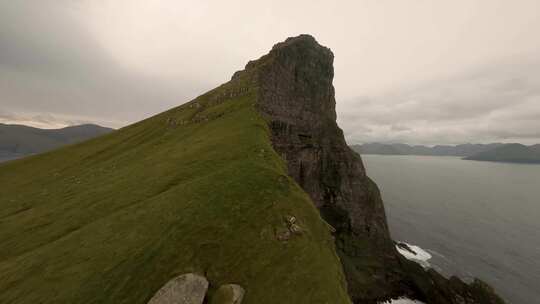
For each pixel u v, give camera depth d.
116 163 74.50
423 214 189.12
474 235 148.00
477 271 106.75
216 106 90.81
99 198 47.53
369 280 86.25
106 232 33.19
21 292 27.06
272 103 87.81
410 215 185.25
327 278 25.23
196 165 46.31
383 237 103.00
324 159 100.62
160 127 101.94
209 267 24.05
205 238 26.52
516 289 95.06
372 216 104.00
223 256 24.97
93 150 103.56
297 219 29.61
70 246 32.94
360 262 90.12
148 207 35.50
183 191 35.97
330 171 100.44
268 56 117.75
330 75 126.69
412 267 94.00
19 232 42.88
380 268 92.56
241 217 28.69
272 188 32.97
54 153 108.88
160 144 77.62
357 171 105.62
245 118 67.62
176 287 21.14
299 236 27.70
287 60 107.31
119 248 28.73
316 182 95.19
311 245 27.59
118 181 54.19
